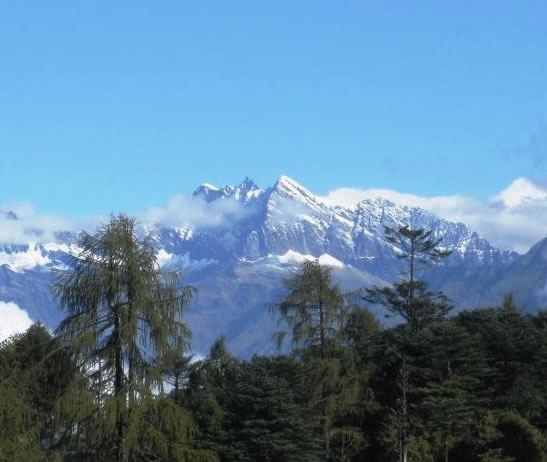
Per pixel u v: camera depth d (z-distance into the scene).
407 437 66.38
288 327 63.03
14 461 39.56
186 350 42.59
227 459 61.78
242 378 68.69
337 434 67.44
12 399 40.72
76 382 40.50
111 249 41.62
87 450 41.56
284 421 63.28
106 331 41.50
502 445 73.94
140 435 40.81
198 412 64.62
